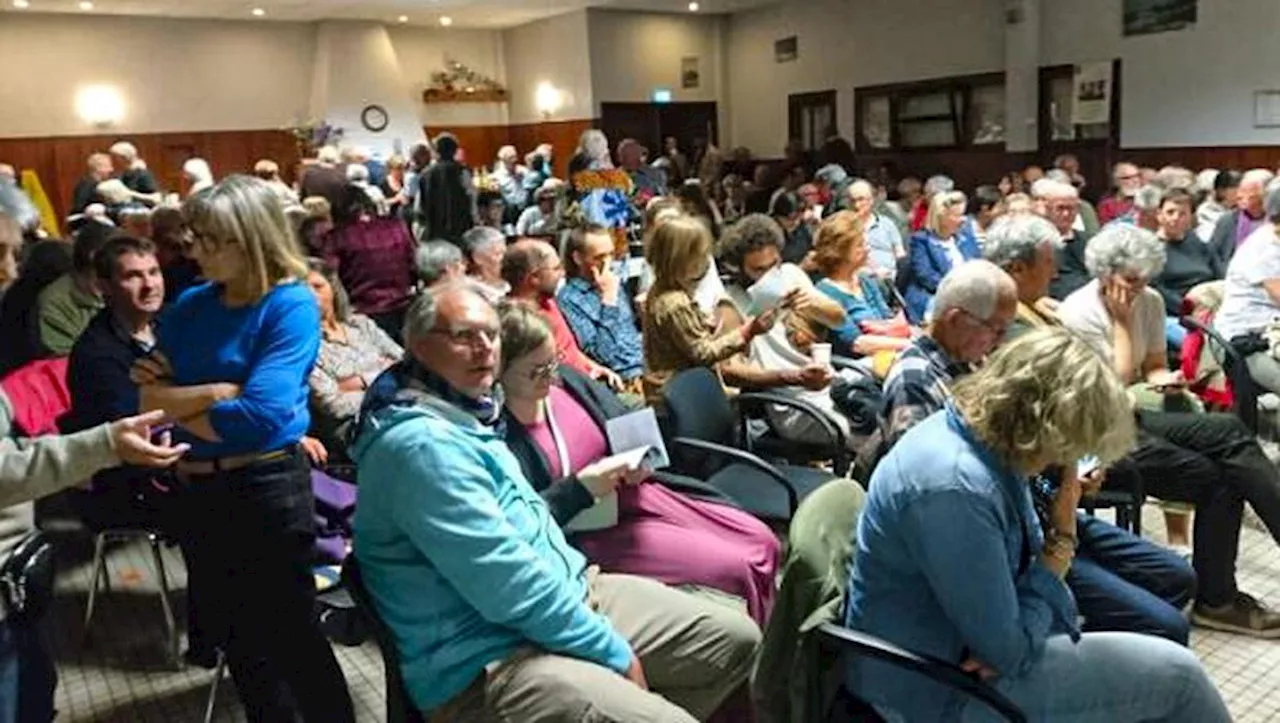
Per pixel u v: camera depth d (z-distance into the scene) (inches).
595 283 152.0
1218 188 257.1
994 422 66.0
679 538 92.3
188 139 522.9
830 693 70.4
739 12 559.2
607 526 92.9
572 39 542.3
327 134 522.0
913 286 189.9
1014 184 341.1
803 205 300.2
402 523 66.8
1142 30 378.3
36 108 487.8
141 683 111.3
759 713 71.9
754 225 155.9
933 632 67.0
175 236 138.1
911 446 67.6
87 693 109.4
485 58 596.1
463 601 68.3
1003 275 92.6
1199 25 359.9
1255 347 149.6
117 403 98.0
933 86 460.8
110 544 149.3
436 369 71.3
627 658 70.5
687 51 564.7
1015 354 67.4
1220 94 357.1
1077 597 85.4
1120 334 122.0
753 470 119.6
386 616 69.2
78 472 61.1
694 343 127.3
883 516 67.1
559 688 65.5
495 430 76.4
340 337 137.8
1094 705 66.7
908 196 342.0
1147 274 119.4
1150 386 122.5
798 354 138.6
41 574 62.2
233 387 76.5
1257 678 102.6
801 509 74.6
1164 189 224.8
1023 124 420.5
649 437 99.8
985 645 64.5
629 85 549.3
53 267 138.0
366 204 207.0
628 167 312.8
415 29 573.6
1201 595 112.7
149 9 481.4
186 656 112.9
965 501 64.1
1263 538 134.7
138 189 369.1
